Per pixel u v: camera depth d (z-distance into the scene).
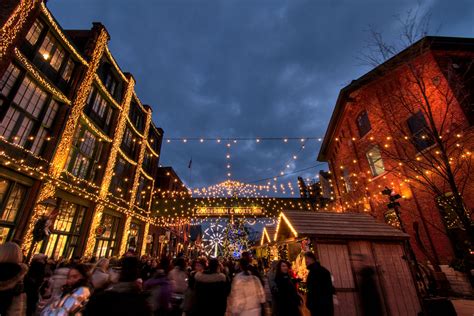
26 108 9.40
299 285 8.10
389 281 6.92
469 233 5.93
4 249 3.24
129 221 18.30
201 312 4.57
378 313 5.02
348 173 19.22
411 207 12.32
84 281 3.21
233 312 4.27
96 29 13.86
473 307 7.82
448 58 11.94
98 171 14.45
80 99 12.05
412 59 8.59
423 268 10.20
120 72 16.48
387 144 14.15
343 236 7.20
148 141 23.89
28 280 4.97
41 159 9.83
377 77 14.77
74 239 12.47
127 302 2.18
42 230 8.50
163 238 25.27
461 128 10.29
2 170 8.16
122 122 16.78
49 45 10.68
